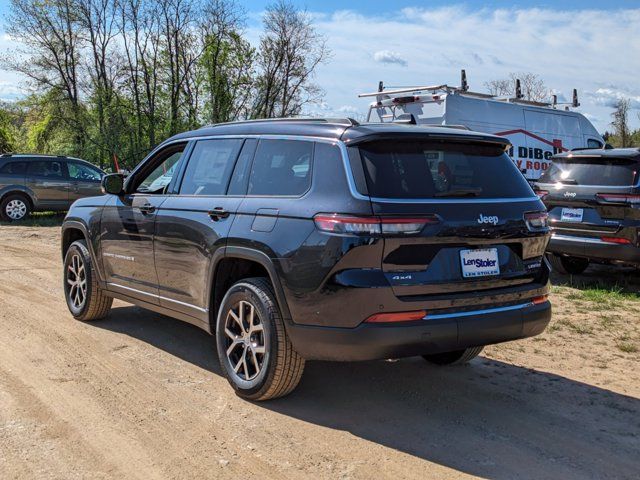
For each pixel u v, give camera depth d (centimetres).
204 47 3375
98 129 3262
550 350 566
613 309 722
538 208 430
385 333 362
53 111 3309
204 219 461
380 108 1340
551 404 439
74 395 429
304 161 412
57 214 1827
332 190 382
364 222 362
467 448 368
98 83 3291
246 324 429
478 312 392
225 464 340
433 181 392
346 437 378
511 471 341
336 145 395
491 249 401
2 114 4025
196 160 505
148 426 384
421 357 538
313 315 380
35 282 816
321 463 344
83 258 607
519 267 417
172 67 3381
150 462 340
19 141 4088
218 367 498
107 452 350
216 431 380
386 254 364
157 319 638
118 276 570
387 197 370
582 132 1484
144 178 564
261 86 3509
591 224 809
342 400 437
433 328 372
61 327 599
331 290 369
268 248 401
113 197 580
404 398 444
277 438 373
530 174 1353
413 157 395
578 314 698
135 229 535
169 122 3369
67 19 3206
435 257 378
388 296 363
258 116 3506
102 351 529
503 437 384
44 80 3291
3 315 635
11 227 1499
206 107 3475
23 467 330
